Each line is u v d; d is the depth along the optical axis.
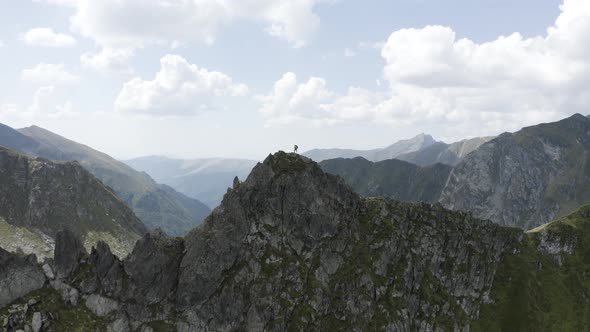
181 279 128.00
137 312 119.19
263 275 136.50
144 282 122.69
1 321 100.19
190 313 125.06
